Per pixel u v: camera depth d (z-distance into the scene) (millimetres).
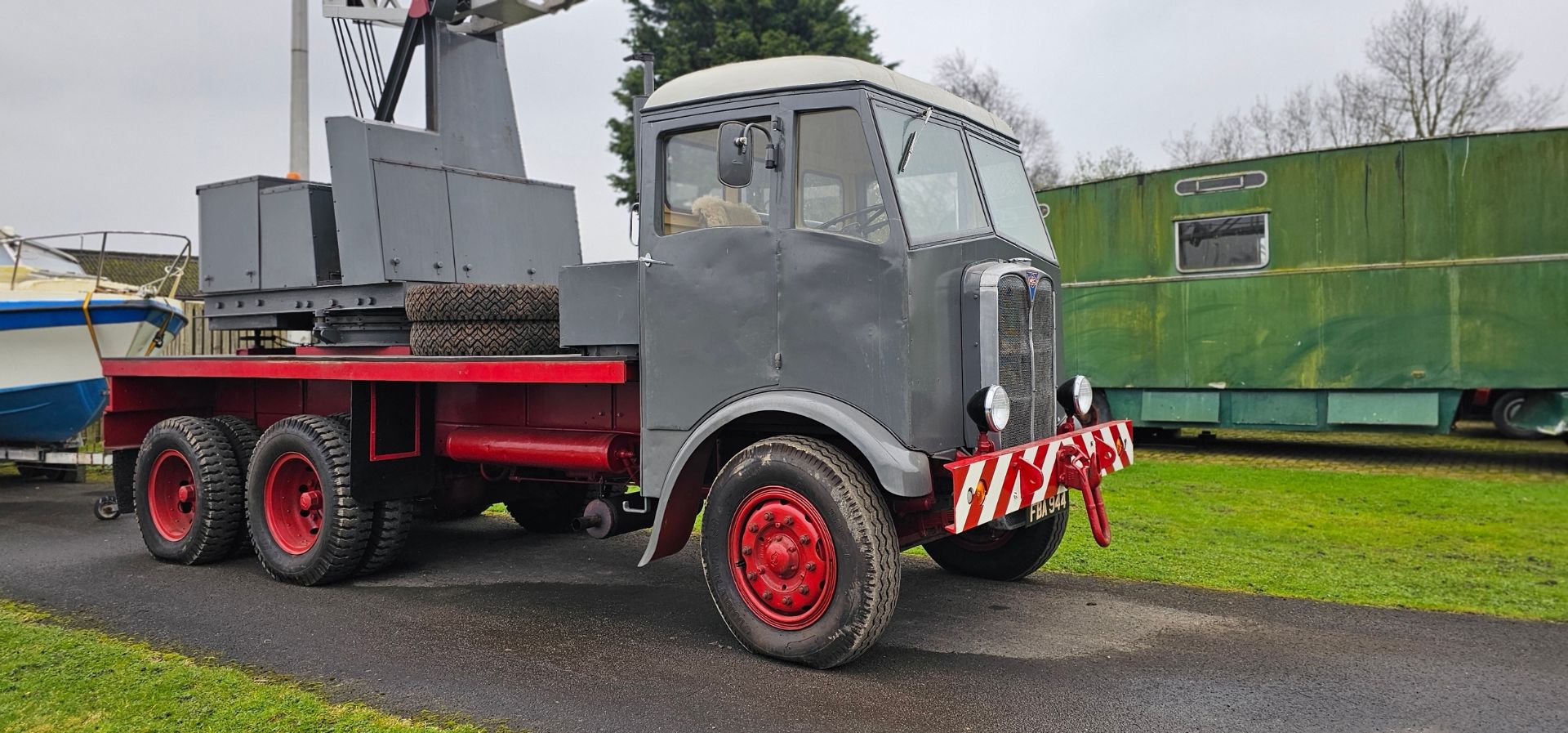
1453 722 3826
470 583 6242
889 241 4316
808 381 4504
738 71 4797
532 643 4918
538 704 4070
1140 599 5609
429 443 6434
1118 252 12922
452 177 6922
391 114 7484
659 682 4320
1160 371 12656
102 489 10602
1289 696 4094
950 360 4543
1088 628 5062
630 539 7707
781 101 4605
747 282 4648
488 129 7484
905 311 4277
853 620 4285
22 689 4266
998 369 4566
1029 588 5891
